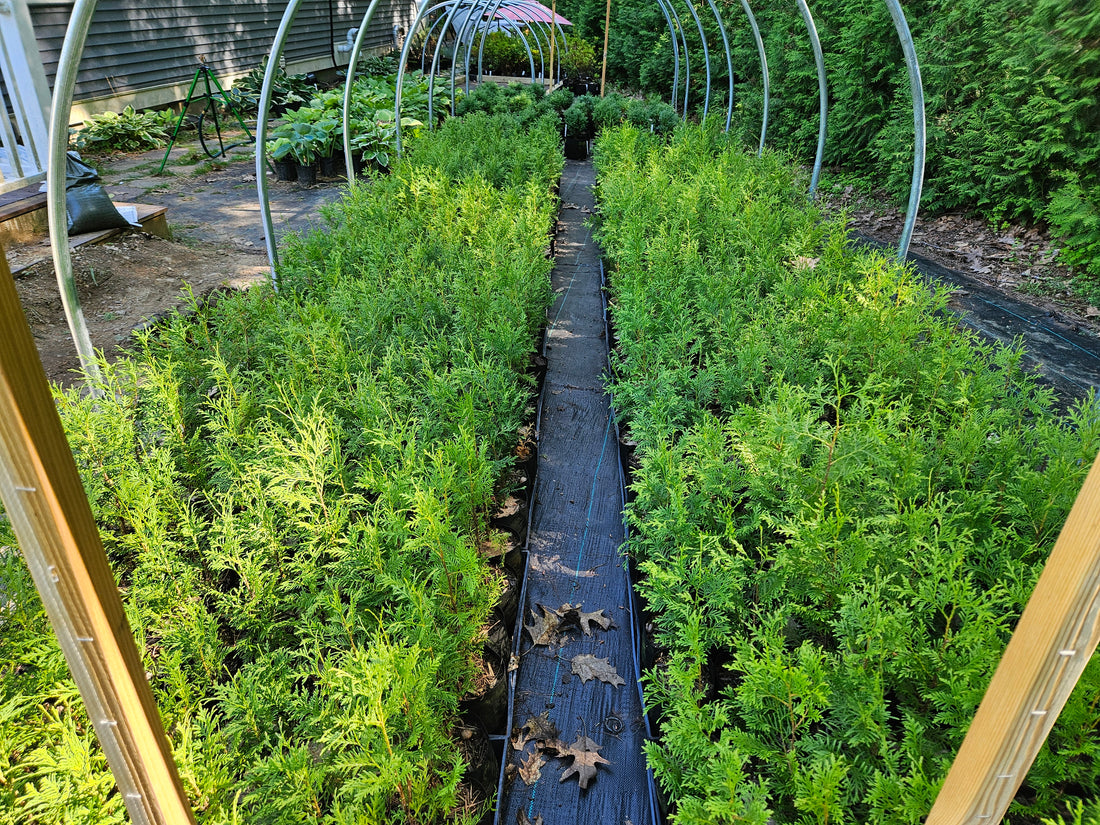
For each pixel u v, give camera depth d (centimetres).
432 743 186
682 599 227
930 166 886
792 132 1247
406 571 229
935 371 319
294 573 253
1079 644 87
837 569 213
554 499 382
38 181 616
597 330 573
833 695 185
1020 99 730
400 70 688
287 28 404
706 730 177
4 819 162
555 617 305
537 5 1734
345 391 333
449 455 263
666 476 256
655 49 1802
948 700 177
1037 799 175
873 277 403
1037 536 240
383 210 527
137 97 1202
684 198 550
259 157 429
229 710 192
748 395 344
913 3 905
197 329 370
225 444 298
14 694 201
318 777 171
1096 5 574
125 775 108
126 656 100
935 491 280
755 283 438
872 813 163
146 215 687
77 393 290
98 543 96
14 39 616
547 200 661
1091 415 266
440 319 408
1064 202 668
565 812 235
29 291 536
